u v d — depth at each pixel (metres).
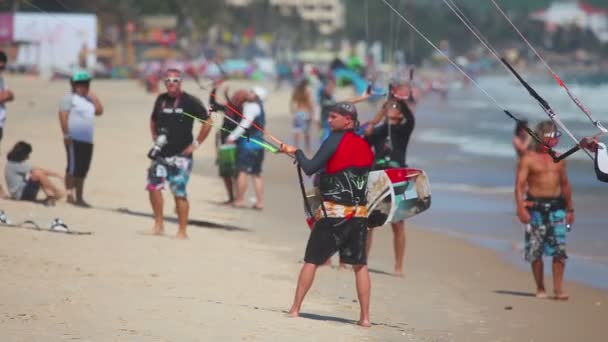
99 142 93.69
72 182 52.28
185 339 26.61
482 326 33.94
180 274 36.62
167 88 44.41
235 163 60.38
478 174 87.75
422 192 34.00
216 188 69.06
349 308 34.47
